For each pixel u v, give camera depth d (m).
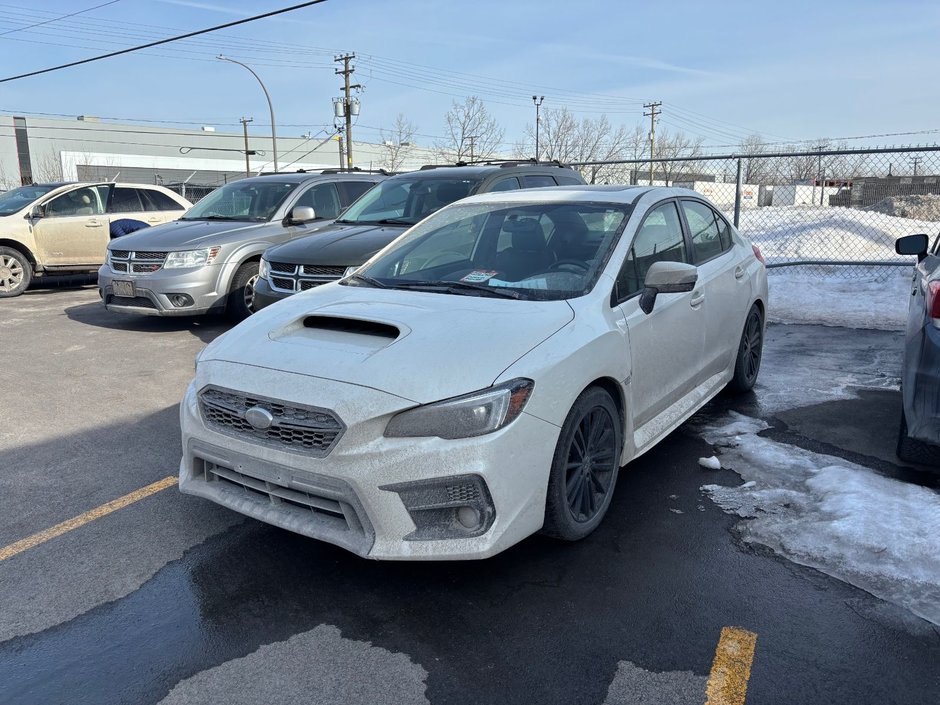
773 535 3.56
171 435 5.20
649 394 4.06
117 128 75.12
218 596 3.19
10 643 2.89
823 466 4.33
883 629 2.86
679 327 4.31
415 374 3.01
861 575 3.19
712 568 3.31
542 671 2.68
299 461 3.03
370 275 4.39
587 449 3.49
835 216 18.30
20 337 8.54
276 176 9.92
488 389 2.99
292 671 2.71
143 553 3.55
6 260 11.70
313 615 3.04
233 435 3.25
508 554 3.47
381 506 2.93
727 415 5.31
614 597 3.11
